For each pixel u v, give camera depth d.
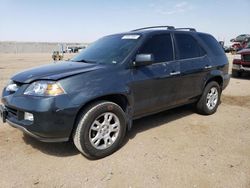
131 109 3.85
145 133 4.38
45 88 3.11
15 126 3.36
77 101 3.14
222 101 6.80
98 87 3.35
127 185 2.86
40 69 3.69
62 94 3.09
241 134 4.34
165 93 4.36
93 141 3.40
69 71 3.39
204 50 5.20
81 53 4.71
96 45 4.70
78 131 3.27
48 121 3.04
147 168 3.21
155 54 4.20
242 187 2.81
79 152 3.67
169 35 4.55
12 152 3.65
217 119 5.17
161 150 3.71
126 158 3.47
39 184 2.89
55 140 3.20
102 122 3.51
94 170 3.18
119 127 3.66
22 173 3.11
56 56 24.27
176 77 4.46
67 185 2.87
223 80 5.66
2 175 3.06
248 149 3.75
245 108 6.07
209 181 2.92
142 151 3.68
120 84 3.59
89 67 3.60
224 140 4.08
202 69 4.99
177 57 4.56
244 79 10.83
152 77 4.04
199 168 3.20
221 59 5.59
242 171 3.13
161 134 4.33
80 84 3.23
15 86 3.48
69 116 3.12
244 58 10.70
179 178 2.98
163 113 5.56
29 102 3.12
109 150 3.54
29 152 3.66
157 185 2.85
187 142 4.00
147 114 4.27
